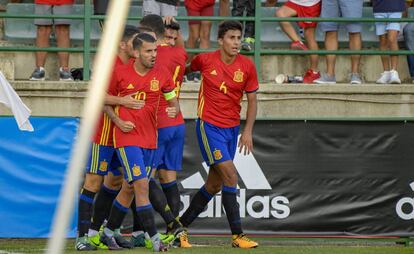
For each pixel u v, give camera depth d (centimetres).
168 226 2798
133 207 2844
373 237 3291
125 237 3180
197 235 3219
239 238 2836
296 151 3288
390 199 3300
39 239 3369
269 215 3272
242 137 2850
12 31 4003
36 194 3200
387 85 3516
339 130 3300
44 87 3416
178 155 2856
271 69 3925
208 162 2838
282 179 3278
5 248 2878
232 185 2822
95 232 2739
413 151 3306
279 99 3491
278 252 2650
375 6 3719
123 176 2648
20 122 2980
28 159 3206
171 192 2867
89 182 2703
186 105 3466
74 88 3431
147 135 2553
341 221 3291
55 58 3859
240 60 2802
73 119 3225
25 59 3841
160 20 2800
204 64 2802
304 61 3919
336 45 3775
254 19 3578
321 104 3506
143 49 2509
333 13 3762
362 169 3300
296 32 4031
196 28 3784
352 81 3722
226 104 2798
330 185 3294
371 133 3303
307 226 3278
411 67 3791
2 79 2959
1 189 3195
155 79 2556
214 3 3800
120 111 2528
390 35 3700
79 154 596
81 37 4003
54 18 3491
